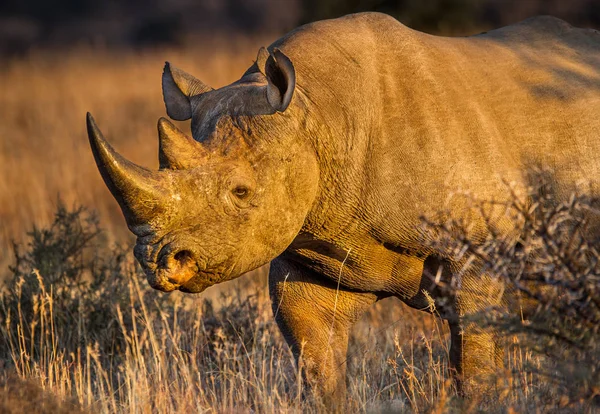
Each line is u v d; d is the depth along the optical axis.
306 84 17.47
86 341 21.50
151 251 15.31
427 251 17.98
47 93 83.19
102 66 106.44
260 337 22.20
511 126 18.36
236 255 16.02
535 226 17.12
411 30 18.94
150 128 60.41
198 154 15.70
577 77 19.56
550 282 16.17
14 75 100.19
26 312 22.66
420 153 17.59
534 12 100.31
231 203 15.79
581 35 21.12
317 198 17.55
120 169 14.87
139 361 20.22
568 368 15.27
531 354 18.47
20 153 52.47
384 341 21.89
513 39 20.39
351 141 17.48
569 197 18.36
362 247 18.11
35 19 189.75
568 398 15.46
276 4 176.00
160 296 23.19
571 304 16.09
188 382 18.39
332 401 17.98
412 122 17.75
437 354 20.19
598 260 16.52
